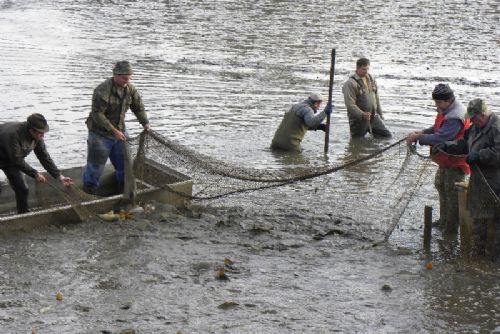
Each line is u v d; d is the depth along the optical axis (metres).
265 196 25.91
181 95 39.91
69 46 52.06
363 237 22.25
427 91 41.22
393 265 20.20
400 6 66.19
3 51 49.94
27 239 20.98
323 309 17.39
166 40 54.31
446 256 20.95
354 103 33.44
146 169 25.08
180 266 19.58
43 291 17.83
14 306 17.02
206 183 25.22
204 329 16.19
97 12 66.00
